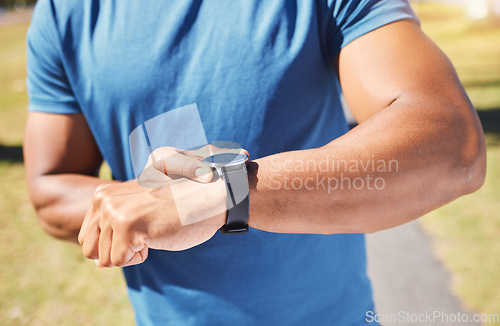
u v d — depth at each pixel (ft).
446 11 54.70
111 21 3.41
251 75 3.30
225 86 3.31
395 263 11.31
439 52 2.99
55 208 3.56
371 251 11.93
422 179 2.52
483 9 41.50
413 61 2.85
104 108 3.51
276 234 3.55
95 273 12.83
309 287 3.79
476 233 12.20
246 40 3.29
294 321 3.84
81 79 3.49
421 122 2.58
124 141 3.58
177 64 3.35
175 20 3.33
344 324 4.06
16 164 21.49
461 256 11.37
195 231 2.54
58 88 3.63
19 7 146.41
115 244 2.52
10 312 11.51
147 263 3.82
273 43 3.28
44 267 13.28
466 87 24.76
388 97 2.80
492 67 28.60
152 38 3.36
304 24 3.25
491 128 18.67
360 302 4.17
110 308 11.31
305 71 3.32
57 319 11.12
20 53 60.23
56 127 3.67
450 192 2.65
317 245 3.74
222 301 3.72
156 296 3.90
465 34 40.45
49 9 3.47
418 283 10.49
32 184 3.68
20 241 14.76
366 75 2.94
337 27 3.16
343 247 3.95
